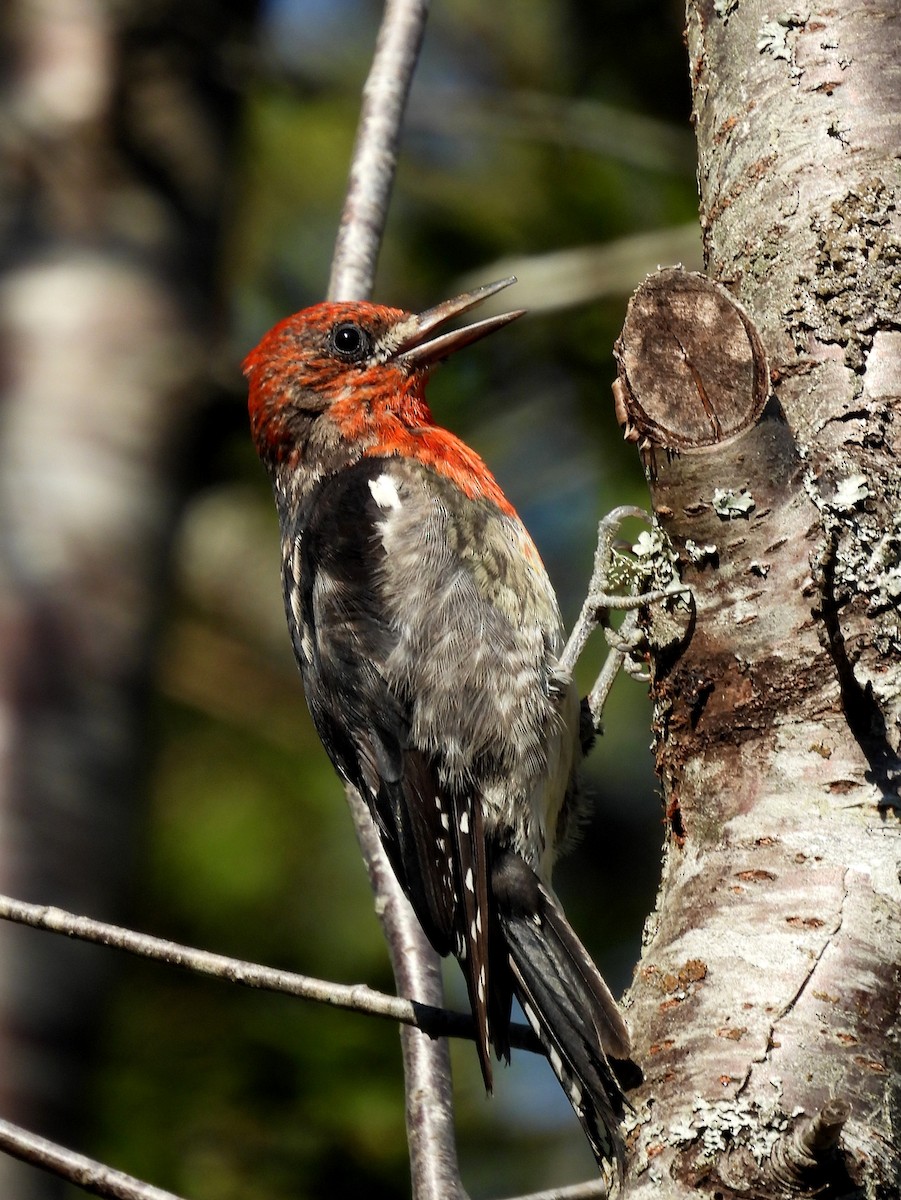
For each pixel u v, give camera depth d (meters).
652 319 6.57
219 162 14.13
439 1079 7.45
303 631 9.17
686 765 6.38
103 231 13.50
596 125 12.16
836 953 5.76
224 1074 10.94
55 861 11.33
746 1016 5.73
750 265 6.80
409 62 10.45
